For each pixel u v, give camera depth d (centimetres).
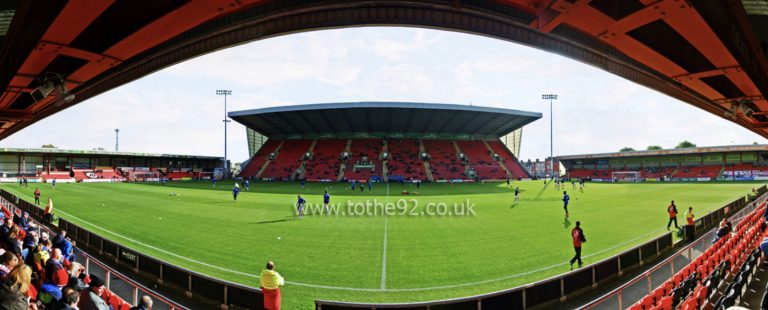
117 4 792
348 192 4569
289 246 1590
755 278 1046
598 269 1086
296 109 7300
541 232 1906
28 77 1137
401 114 7469
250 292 902
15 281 471
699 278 927
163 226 2066
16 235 998
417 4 1071
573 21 848
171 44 1180
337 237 1778
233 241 1683
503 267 1286
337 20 1106
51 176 7325
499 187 5662
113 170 8425
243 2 802
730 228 1402
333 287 1087
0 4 944
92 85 1360
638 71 1482
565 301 975
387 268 1273
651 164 8944
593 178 9100
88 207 2939
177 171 9738
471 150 8719
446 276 1190
